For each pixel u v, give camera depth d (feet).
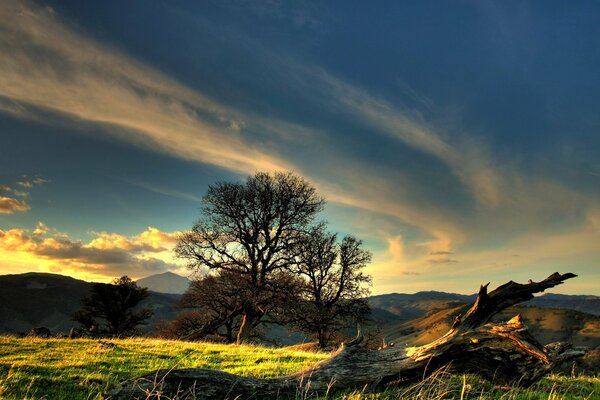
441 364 29.12
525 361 28.55
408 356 29.37
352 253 129.90
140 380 22.98
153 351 52.01
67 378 31.86
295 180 117.80
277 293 109.19
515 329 28.81
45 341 55.42
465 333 29.63
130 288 166.50
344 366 28.58
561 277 30.17
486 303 30.50
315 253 125.80
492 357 28.89
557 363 27.50
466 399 24.00
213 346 63.46
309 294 125.80
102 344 54.60
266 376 37.01
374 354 30.09
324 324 119.24
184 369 24.23
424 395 24.70
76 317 161.07
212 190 113.60
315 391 26.45
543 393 25.99
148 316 170.19
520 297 30.60
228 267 114.83
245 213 112.47
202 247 115.44
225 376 24.86
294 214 114.52
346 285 126.41
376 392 27.25
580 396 25.95
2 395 26.35
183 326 134.31
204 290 114.62
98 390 28.78
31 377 31.22
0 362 35.83
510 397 24.22
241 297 109.60
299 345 85.46
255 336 121.60
